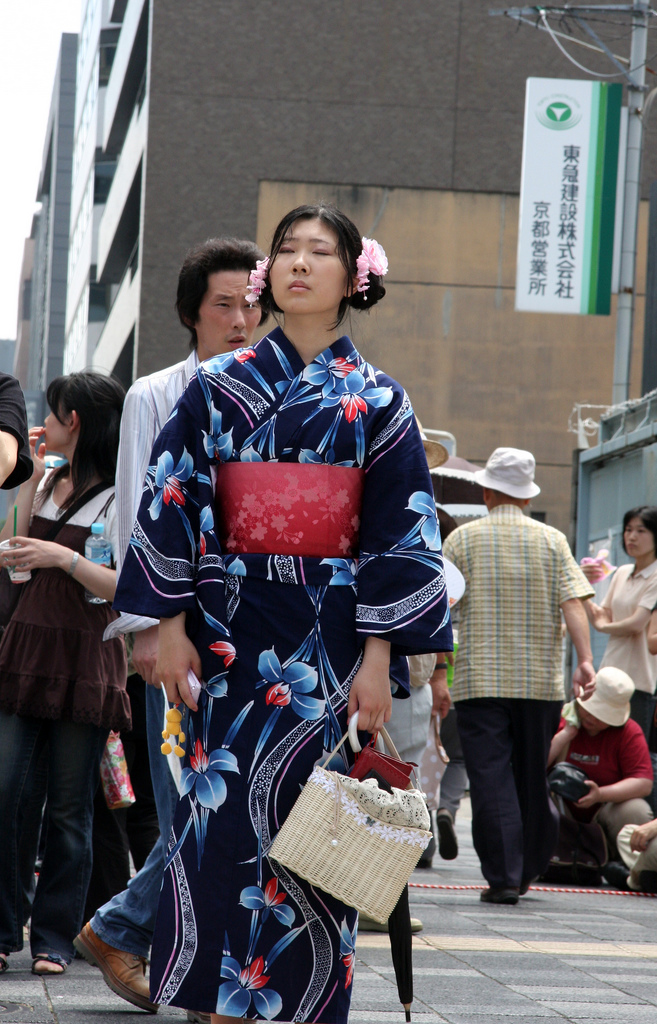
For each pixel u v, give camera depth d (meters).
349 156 28.62
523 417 28.45
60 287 79.19
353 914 3.13
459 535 7.36
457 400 28.42
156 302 28.05
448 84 28.89
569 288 19.58
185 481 3.18
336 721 3.11
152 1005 4.04
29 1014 3.92
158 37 28.38
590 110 19.70
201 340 4.32
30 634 4.55
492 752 7.11
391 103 28.80
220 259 4.27
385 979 4.74
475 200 28.70
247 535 3.15
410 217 28.58
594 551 16.33
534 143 19.70
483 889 7.18
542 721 7.20
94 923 4.11
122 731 4.77
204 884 3.04
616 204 19.69
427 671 5.79
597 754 8.42
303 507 3.13
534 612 7.19
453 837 8.84
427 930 5.95
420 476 3.19
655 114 28.31
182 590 3.13
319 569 3.13
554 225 19.61
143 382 4.25
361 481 3.20
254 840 3.04
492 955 5.37
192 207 28.23
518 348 28.55
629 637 9.63
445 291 28.55
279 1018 3.01
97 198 49.41
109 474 4.88
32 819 4.88
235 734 3.08
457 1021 4.12
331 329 3.32
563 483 28.36
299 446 3.15
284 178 28.45
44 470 4.97
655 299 18.34
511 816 7.03
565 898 7.48
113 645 4.68
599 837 8.27
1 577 4.74
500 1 28.98
